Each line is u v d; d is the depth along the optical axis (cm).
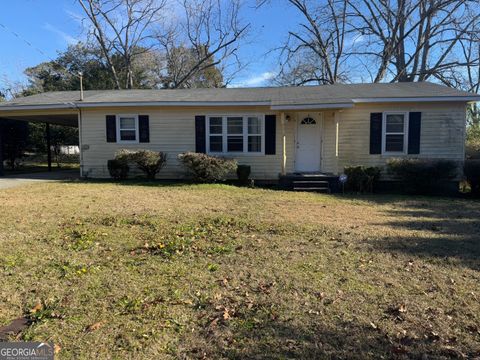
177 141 1327
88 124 1340
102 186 1108
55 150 2314
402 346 267
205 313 316
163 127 1325
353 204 900
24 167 1953
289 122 1305
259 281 383
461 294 354
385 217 734
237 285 373
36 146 2188
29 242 512
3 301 336
